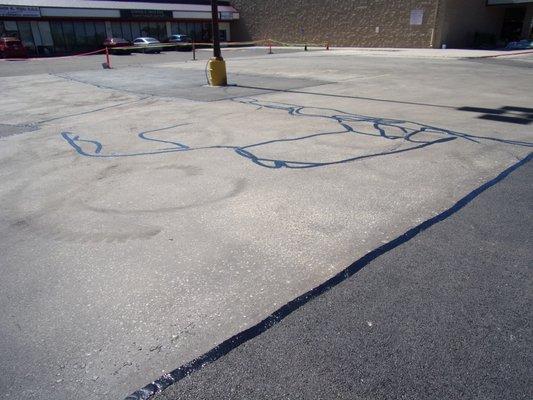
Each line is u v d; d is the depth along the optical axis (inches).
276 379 87.8
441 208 164.1
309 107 377.4
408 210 162.9
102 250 139.9
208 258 133.0
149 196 183.6
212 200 177.2
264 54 1279.5
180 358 94.0
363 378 87.5
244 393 84.7
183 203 175.0
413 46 1352.1
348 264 127.6
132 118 351.3
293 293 115.1
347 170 208.8
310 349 95.4
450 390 84.3
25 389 86.9
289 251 135.7
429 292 113.9
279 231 148.9
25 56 1332.4
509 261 127.4
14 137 299.1
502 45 1379.2
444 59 933.2
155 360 93.5
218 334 100.9
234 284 119.7
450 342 96.6
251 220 157.8
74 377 89.6
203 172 212.1
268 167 216.5
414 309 107.5
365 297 112.6
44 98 479.5
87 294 117.0
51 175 215.8
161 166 223.9
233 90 490.6
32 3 1397.6
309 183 193.0
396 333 99.6
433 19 1274.6
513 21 1432.1
